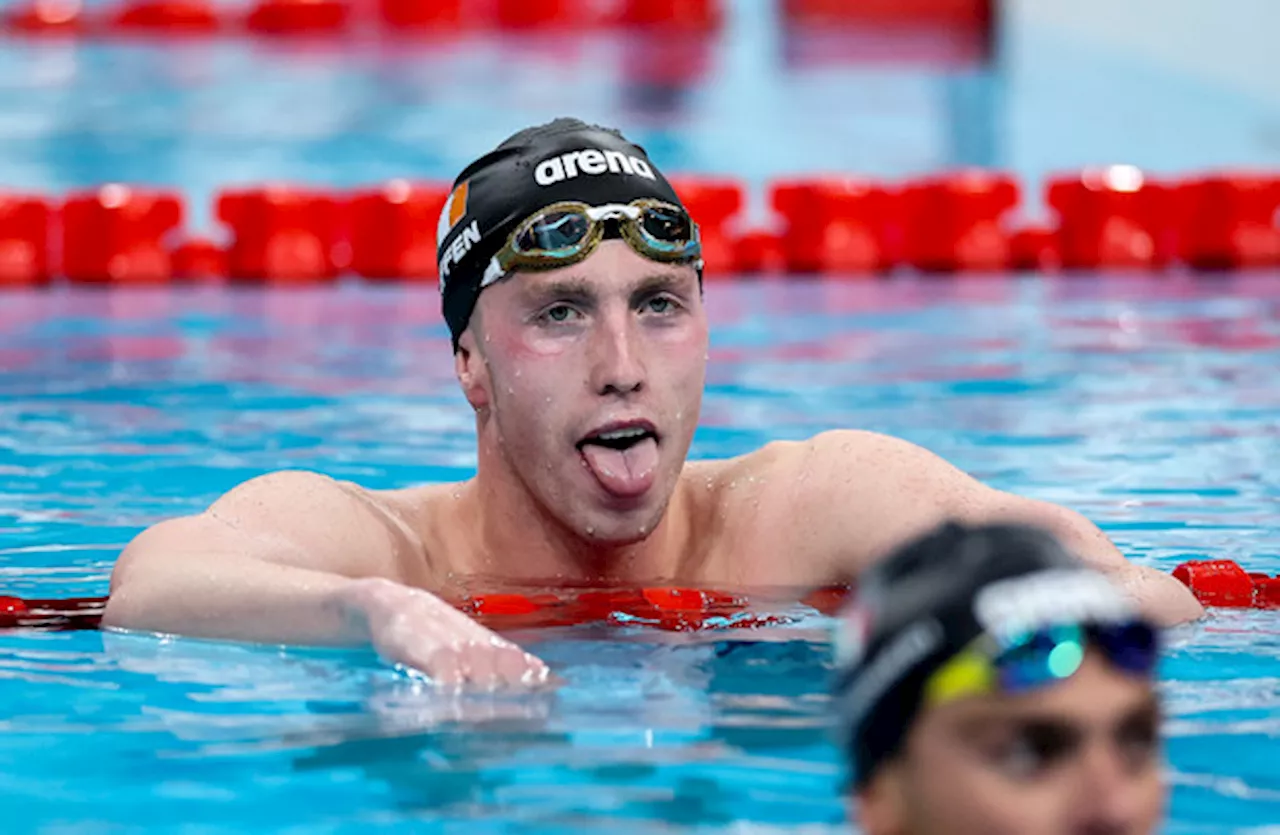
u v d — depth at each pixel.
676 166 43.28
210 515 11.62
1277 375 22.72
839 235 35.00
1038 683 4.39
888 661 4.61
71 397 21.77
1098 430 19.34
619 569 11.80
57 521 15.29
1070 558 4.62
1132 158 44.62
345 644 10.19
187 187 41.12
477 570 11.93
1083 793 4.45
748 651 10.23
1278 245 34.72
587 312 10.99
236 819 7.55
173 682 9.80
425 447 18.58
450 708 9.12
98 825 7.50
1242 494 16.09
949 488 11.55
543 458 11.16
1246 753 8.42
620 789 7.82
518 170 11.15
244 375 23.34
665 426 11.05
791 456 12.34
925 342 25.88
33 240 33.88
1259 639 10.66
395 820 7.48
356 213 34.62
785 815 7.46
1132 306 29.53
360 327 27.92
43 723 9.05
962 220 35.22
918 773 4.56
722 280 34.22
